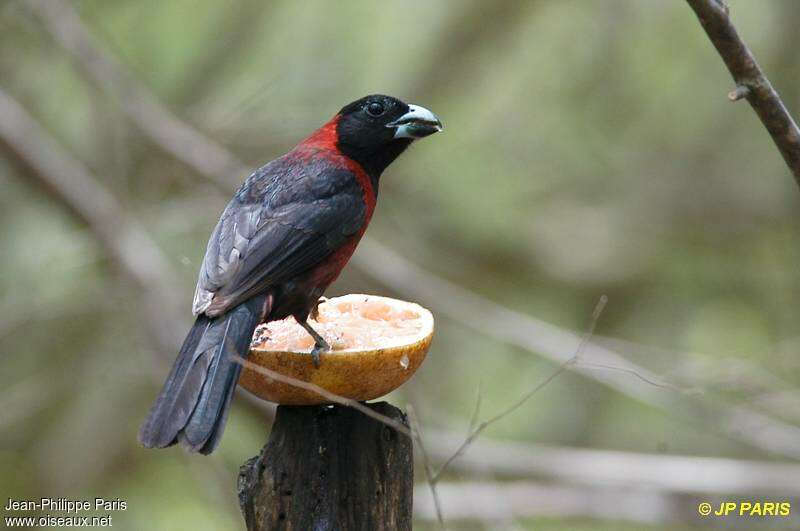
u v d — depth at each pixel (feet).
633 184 45.83
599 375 38.99
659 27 45.42
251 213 23.43
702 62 45.55
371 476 19.86
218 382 19.90
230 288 21.89
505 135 45.78
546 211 45.93
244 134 42.65
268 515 19.93
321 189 24.02
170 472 42.63
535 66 45.98
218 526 41.68
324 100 43.09
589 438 44.29
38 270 41.47
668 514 39.50
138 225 42.14
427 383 43.80
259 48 44.29
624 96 45.70
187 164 42.04
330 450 19.84
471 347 45.16
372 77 44.75
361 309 23.54
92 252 41.83
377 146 25.52
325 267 23.47
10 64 43.16
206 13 44.37
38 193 42.70
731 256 45.55
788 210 44.80
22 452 42.50
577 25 45.83
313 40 44.16
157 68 44.29
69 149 44.11
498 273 46.37
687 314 45.70
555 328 41.96
